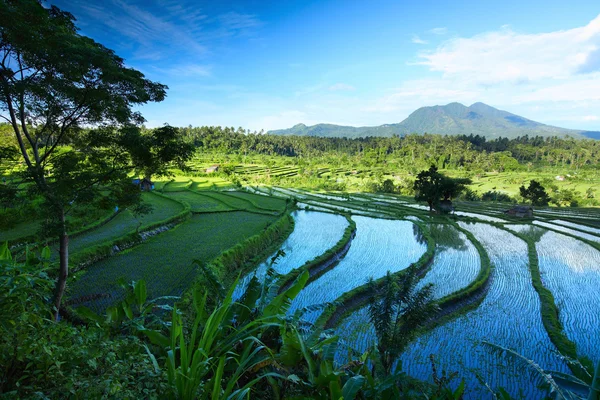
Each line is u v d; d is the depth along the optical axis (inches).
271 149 5979.3
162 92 492.4
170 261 884.6
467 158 4741.6
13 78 383.2
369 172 4347.9
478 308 741.3
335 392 173.6
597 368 189.8
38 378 134.9
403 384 398.6
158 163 518.9
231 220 1512.1
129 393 136.9
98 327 219.5
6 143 496.1
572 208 2283.5
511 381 490.9
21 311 157.8
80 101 427.2
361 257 1124.5
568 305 759.7
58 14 422.6
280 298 249.6
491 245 1288.1
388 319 466.0
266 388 213.3
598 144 5541.3
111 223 1262.3
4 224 443.8
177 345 230.5
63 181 434.9
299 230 1501.0
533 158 5511.8
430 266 1022.4
